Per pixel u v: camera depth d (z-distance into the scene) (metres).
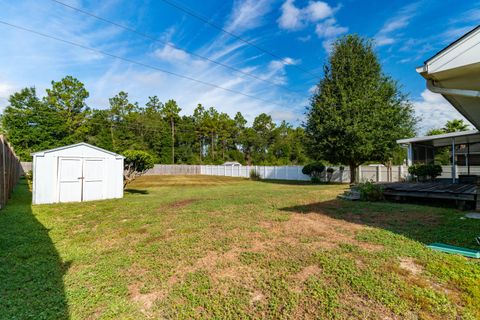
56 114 28.05
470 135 10.98
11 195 10.10
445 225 4.85
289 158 41.00
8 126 25.41
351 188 9.48
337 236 4.32
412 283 2.64
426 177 12.88
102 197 9.76
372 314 2.17
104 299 2.50
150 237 4.49
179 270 3.12
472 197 6.35
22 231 4.96
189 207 7.48
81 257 3.60
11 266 3.29
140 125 38.56
